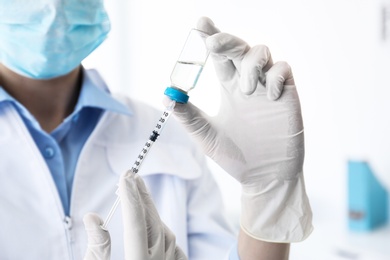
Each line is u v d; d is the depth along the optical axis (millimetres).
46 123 1259
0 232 1114
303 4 2422
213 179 1431
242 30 2617
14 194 1147
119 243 1197
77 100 1305
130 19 2885
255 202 1017
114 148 1302
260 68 920
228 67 984
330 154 2420
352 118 2336
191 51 932
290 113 969
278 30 2504
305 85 2471
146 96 2885
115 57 2908
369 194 2178
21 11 1119
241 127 996
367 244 2021
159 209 1296
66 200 1206
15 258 1112
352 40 2301
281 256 1033
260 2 2543
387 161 2250
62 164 1221
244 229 1044
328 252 1970
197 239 1314
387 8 2184
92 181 1241
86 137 1304
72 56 1175
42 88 1230
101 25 1239
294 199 1015
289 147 982
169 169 1298
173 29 2775
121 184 894
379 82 2236
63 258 1148
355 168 2182
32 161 1174
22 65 1166
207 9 2691
